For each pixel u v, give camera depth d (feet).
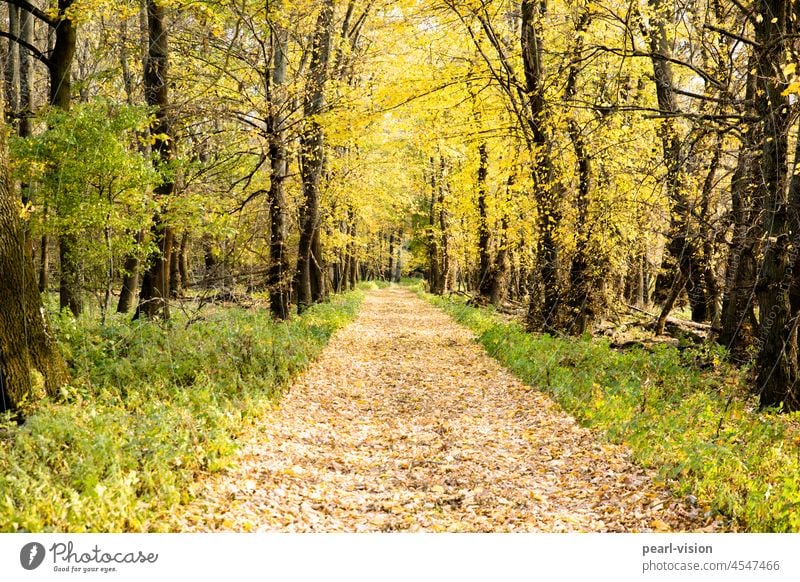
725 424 30.81
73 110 41.60
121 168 41.29
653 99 55.88
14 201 28.53
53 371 29.76
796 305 34.88
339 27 69.77
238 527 20.38
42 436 22.41
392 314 104.37
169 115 51.39
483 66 57.16
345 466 28.25
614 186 50.39
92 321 46.24
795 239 33.83
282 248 62.90
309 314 72.90
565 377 40.60
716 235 44.62
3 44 67.67
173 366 36.45
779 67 32.99
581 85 56.95
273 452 28.14
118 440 23.39
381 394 43.32
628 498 23.44
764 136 34.91
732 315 46.24
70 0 48.37
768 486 21.29
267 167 78.89
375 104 57.21
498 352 54.03
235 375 36.45
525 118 56.70
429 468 27.81
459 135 61.93
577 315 55.16
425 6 51.57
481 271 96.84
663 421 30.32
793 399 34.14
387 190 108.37
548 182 55.62
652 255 65.21
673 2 45.70
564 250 56.90
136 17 66.80
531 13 55.26
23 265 28.50
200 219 49.14
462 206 88.38
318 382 43.91
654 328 62.44
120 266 49.19
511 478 26.50
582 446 29.60
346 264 149.48
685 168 46.34
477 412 37.73
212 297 62.75
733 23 42.19
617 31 50.44
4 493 18.79
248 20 53.52
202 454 24.41
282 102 57.57
